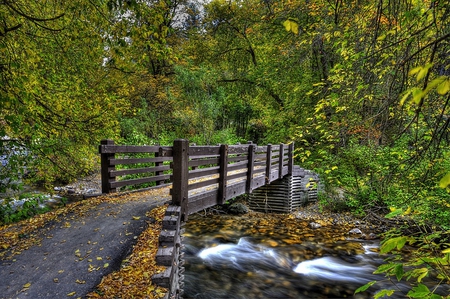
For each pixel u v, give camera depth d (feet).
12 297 9.98
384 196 24.36
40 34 19.40
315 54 31.73
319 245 26.91
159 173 27.22
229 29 61.62
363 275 21.79
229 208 37.24
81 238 14.43
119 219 16.71
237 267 23.17
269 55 49.26
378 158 22.59
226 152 19.45
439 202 18.28
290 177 36.09
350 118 11.15
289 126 45.01
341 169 29.37
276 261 24.13
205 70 49.67
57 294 10.12
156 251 12.68
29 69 17.65
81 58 25.63
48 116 20.12
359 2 9.75
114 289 10.32
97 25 15.40
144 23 14.08
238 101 67.10
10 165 16.11
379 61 8.70
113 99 27.71
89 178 49.60
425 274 4.56
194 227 31.81
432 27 6.78
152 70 69.51
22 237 14.66
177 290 13.74
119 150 22.03
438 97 7.45
